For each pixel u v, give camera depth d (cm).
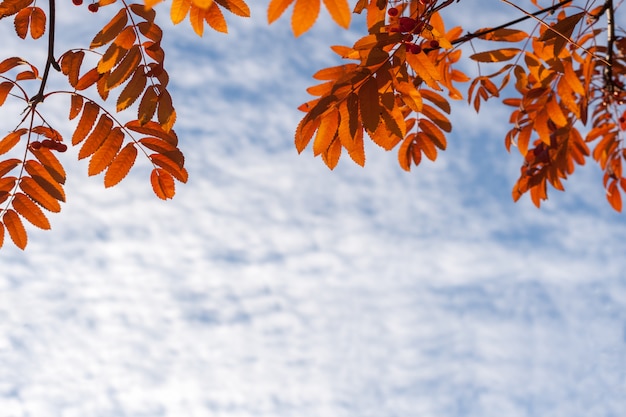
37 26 270
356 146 264
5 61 260
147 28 251
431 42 271
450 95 360
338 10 157
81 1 262
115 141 272
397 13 305
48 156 271
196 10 218
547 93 376
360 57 259
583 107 414
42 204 274
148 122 270
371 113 246
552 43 311
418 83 340
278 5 159
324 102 248
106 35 250
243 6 218
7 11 260
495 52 337
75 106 265
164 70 255
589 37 391
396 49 253
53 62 262
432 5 295
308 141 263
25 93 263
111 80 249
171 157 279
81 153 269
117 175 277
